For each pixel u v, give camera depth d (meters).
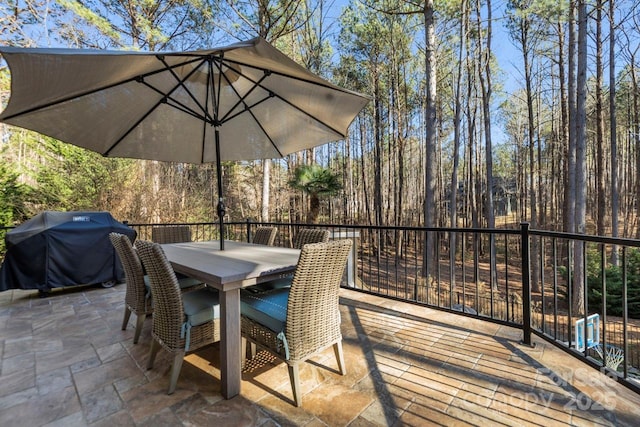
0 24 6.58
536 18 8.45
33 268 3.65
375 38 11.33
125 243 2.31
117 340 2.51
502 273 11.27
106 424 1.55
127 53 1.72
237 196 14.35
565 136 10.07
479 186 13.78
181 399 1.75
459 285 9.66
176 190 9.88
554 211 14.29
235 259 2.24
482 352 2.27
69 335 2.61
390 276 10.05
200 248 2.84
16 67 1.62
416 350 2.31
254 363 2.15
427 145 8.04
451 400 1.73
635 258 7.25
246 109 3.05
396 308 3.21
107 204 8.05
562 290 8.59
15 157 7.74
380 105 13.19
